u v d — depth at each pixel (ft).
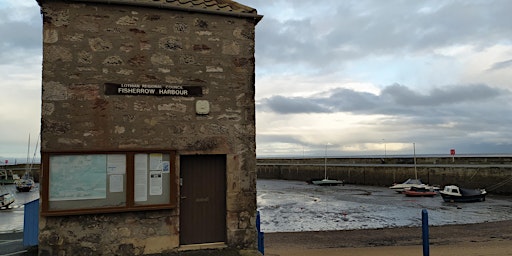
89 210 20.38
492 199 115.14
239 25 23.98
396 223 71.97
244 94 23.82
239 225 23.20
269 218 78.84
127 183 21.17
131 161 21.34
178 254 21.53
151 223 21.58
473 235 56.29
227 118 23.39
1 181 178.91
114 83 21.35
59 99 20.49
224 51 23.54
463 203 105.09
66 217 20.18
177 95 22.44
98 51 21.20
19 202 104.47
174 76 22.45
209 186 23.26
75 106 20.71
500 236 55.06
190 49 22.86
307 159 219.00
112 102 21.29
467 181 136.36
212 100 23.13
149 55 22.04
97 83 21.09
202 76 23.00
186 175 22.86
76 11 20.98
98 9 21.33
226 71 23.52
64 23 20.77
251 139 23.82
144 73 21.89
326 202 108.68
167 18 22.52
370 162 185.16
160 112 22.08
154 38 22.20
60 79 20.57
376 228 64.08
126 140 21.43
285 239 53.57
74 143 20.59
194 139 22.66
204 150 22.81
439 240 52.21
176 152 22.26
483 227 64.44
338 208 95.40
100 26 21.31
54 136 20.33
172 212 21.98
